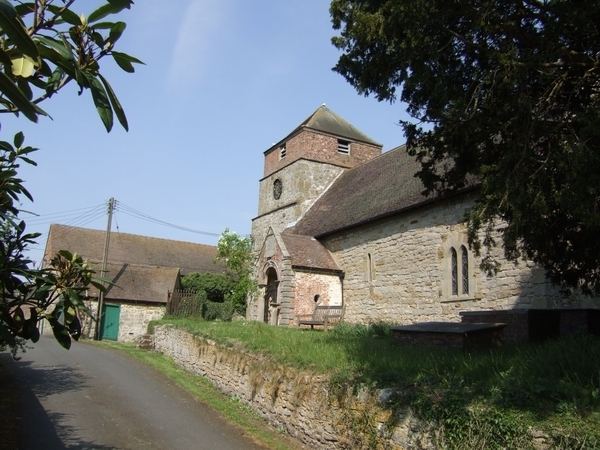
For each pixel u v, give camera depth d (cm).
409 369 785
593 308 1134
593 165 545
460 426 585
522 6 644
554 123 631
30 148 436
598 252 746
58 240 4094
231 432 966
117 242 4353
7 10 207
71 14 279
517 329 1102
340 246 2186
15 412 993
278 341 1215
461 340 1009
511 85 624
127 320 3225
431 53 686
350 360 909
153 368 1644
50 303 392
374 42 740
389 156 2484
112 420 991
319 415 849
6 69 247
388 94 785
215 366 1359
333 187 2800
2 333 342
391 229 1889
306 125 2894
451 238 1606
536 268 1311
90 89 278
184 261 4488
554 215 701
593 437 468
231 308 3016
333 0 791
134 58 300
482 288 1463
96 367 1595
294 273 2078
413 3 635
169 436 913
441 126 732
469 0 643
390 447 680
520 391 570
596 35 622
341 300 2133
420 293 1711
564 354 678
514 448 523
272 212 2983
